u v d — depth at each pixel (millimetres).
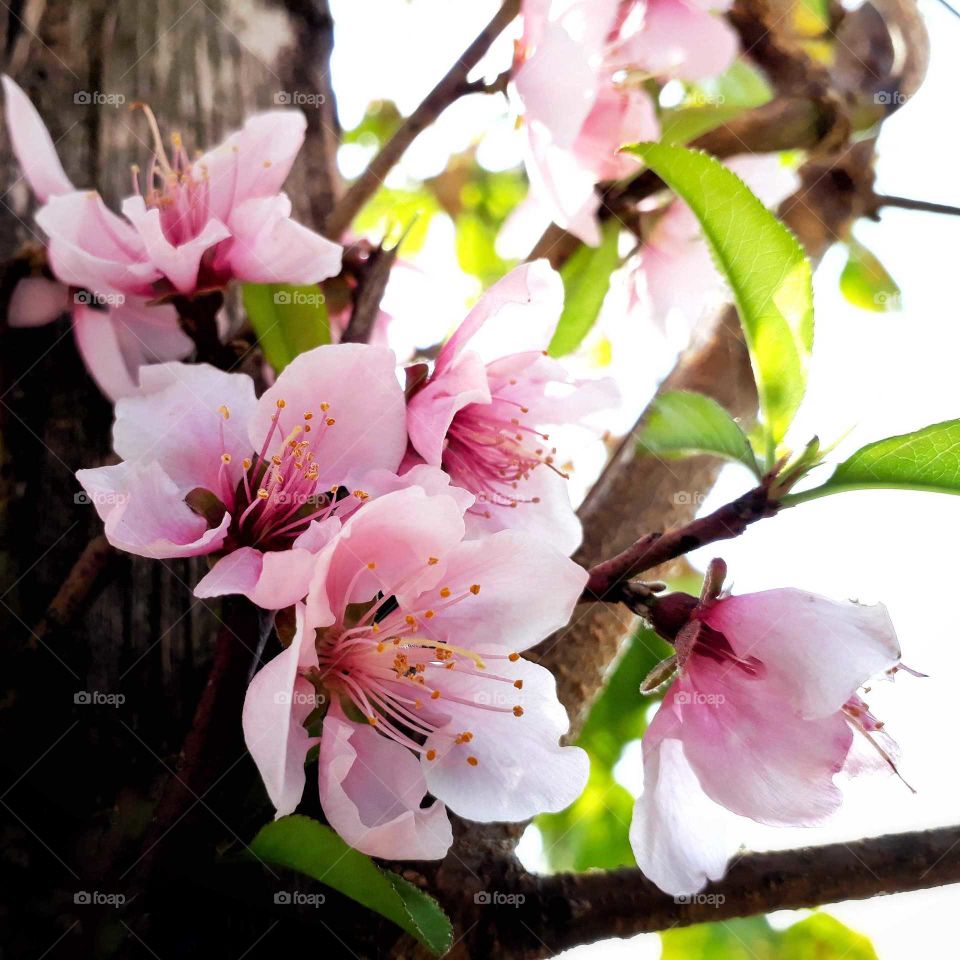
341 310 173
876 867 141
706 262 194
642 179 185
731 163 206
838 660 127
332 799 116
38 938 129
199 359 158
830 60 211
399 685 131
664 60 180
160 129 208
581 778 129
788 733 130
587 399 151
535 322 147
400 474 131
